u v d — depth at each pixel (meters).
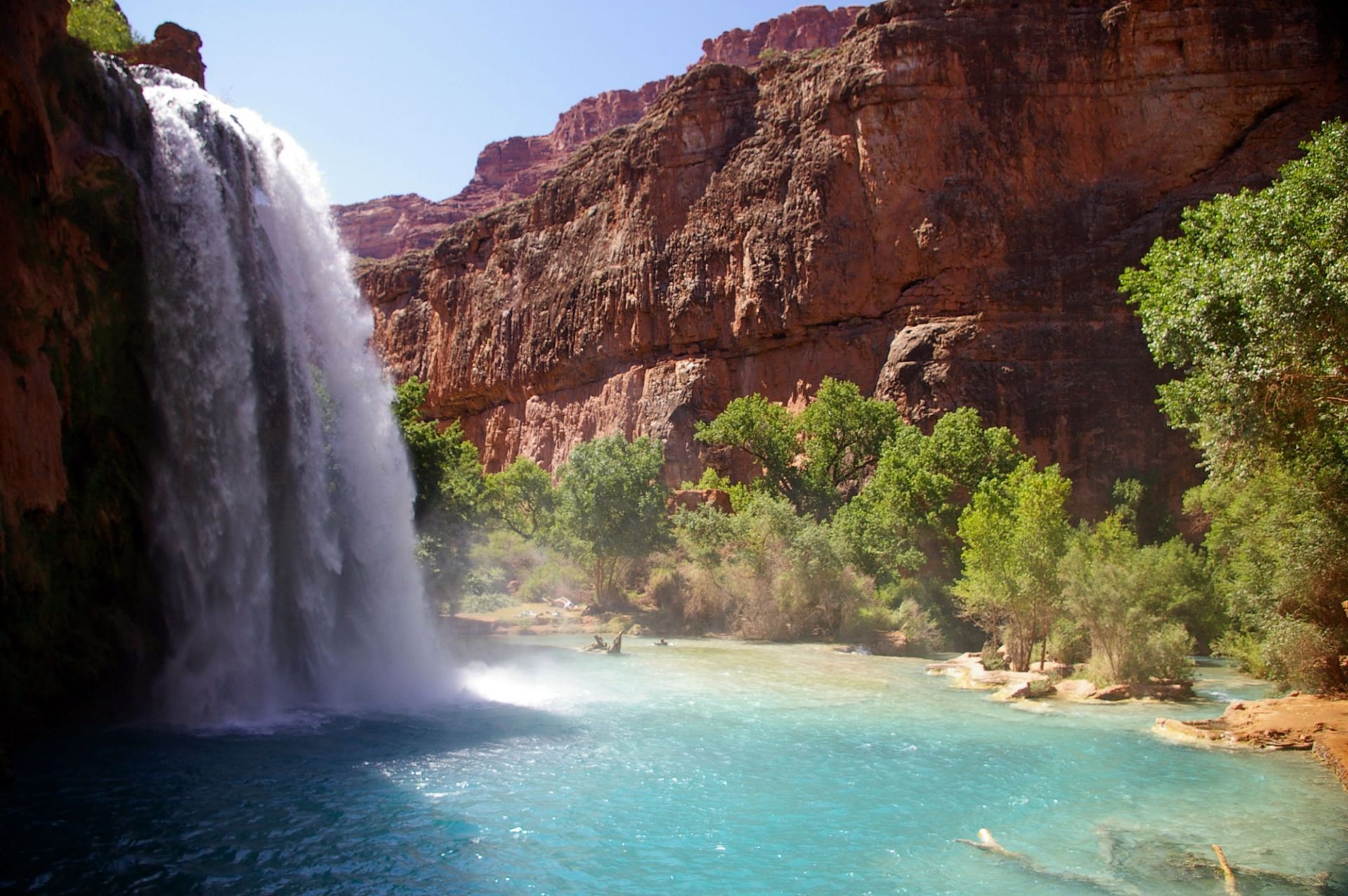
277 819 11.28
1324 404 15.80
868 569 36.59
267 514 19.98
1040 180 47.31
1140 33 47.00
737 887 9.40
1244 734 15.88
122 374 17.30
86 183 16.31
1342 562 18.34
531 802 12.16
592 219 66.38
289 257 23.09
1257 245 16.53
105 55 17.92
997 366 44.91
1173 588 29.50
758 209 54.97
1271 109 45.94
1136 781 13.43
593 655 27.36
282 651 20.17
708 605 36.03
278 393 21.09
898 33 49.50
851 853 10.37
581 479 38.91
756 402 47.25
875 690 21.61
